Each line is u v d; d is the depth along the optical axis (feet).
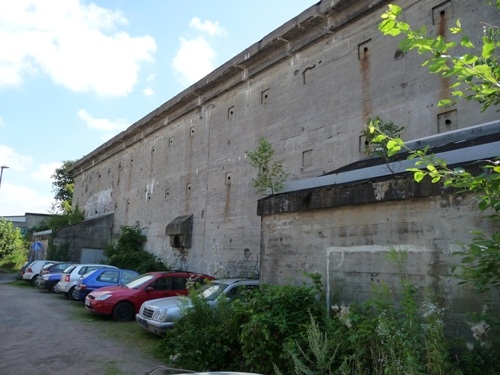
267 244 28.63
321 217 24.62
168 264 80.84
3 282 92.53
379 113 44.01
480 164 17.66
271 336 20.12
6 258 136.15
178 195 82.48
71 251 107.96
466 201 17.79
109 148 123.54
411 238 19.60
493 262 12.68
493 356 15.67
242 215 62.34
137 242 93.91
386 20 12.64
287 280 25.14
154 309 32.81
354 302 19.77
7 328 37.47
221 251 65.62
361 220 22.12
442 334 15.64
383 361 15.43
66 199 195.52
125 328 38.01
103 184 126.62
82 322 40.81
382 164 25.79
